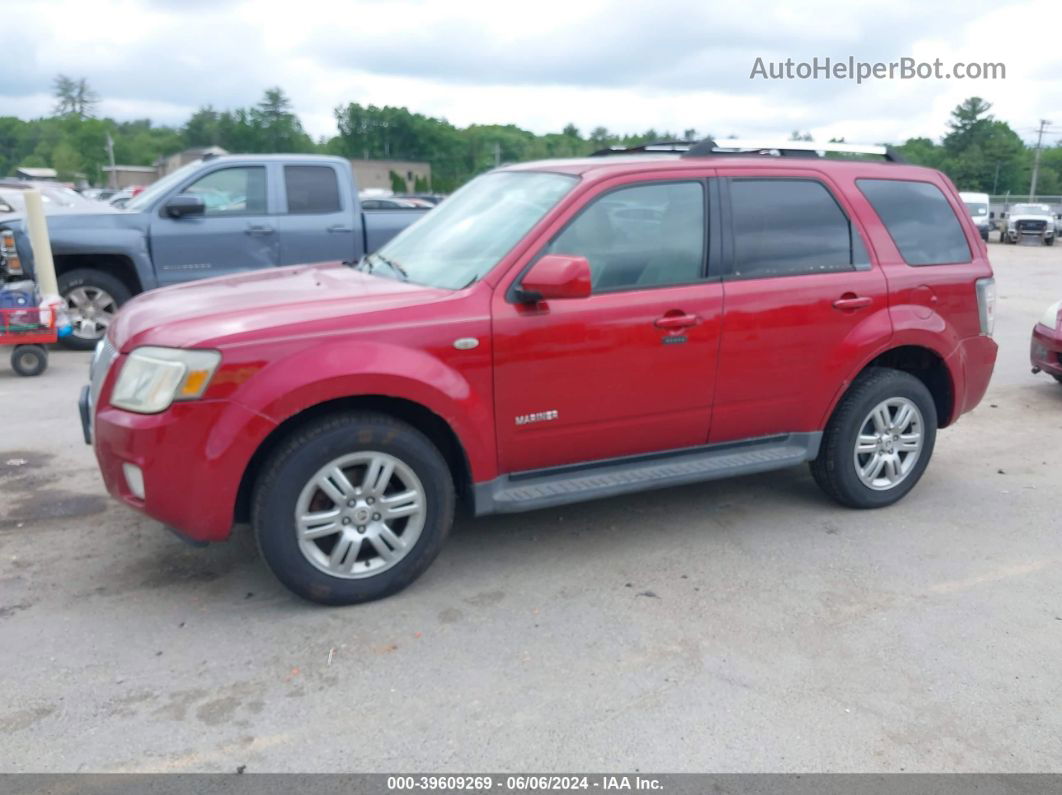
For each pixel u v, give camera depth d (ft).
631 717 10.62
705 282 14.76
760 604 13.41
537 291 12.89
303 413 12.53
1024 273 69.41
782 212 15.58
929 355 17.20
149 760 9.72
